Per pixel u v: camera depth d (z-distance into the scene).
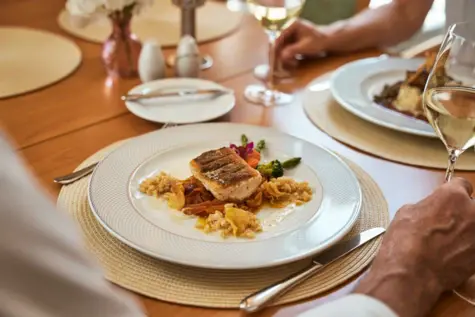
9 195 0.46
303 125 1.17
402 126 1.10
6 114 1.16
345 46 1.57
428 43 1.67
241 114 1.20
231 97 1.22
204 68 1.42
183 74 1.33
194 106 1.19
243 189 0.85
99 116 1.17
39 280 0.46
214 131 1.05
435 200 0.76
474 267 0.74
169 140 1.01
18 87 1.25
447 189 0.77
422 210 0.76
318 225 0.81
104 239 0.80
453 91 0.89
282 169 0.93
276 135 1.04
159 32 1.61
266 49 1.55
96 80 1.33
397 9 1.66
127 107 1.17
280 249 0.75
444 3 1.61
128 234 0.76
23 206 0.46
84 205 0.87
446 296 0.75
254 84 1.35
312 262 0.77
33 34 1.53
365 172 1.00
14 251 0.45
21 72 1.33
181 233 0.78
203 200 0.86
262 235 0.79
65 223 0.50
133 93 1.22
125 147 0.97
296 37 1.52
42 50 1.45
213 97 1.23
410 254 0.71
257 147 1.00
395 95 1.25
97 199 0.83
